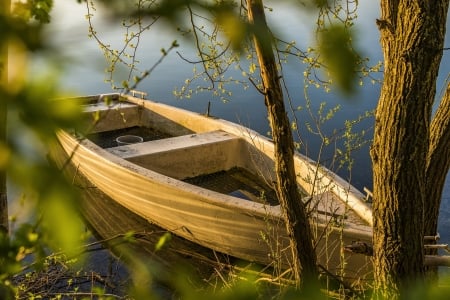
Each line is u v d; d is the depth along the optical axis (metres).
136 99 11.79
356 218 6.45
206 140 9.27
